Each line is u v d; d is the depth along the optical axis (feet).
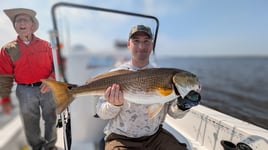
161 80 4.76
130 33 5.80
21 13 5.75
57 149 5.49
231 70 128.47
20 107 4.85
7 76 5.77
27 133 4.61
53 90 4.49
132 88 4.71
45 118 5.58
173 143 5.66
